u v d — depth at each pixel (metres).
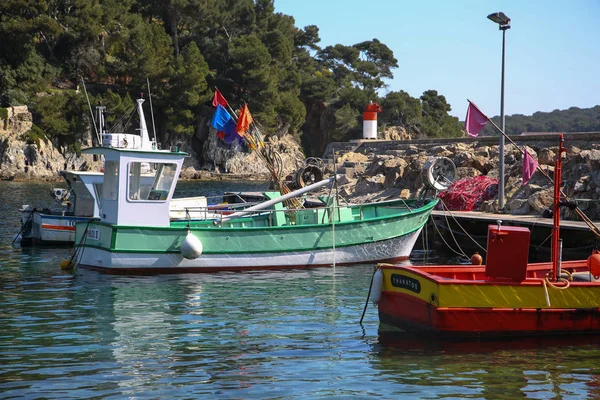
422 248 25.80
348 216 22.03
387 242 21.48
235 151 103.44
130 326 13.20
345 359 11.09
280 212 21.67
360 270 20.03
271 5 120.19
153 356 11.21
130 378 10.07
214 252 19.33
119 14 98.00
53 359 11.01
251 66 101.88
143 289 16.95
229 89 104.62
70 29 95.75
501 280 12.05
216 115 24.42
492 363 10.86
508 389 9.64
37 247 24.70
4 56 88.50
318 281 18.19
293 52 126.62
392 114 129.00
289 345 11.91
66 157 88.06
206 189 67.44
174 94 97.19
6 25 87.00
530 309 12.15
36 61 89.50
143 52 95.19
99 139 26.56
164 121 100.50
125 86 98.69
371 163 41.28
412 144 48.81
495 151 33.94
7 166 81.19
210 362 10.89
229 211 25.08
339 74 140.00
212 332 12.79
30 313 14.29
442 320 11.82
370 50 150.88
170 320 13.73
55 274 19.02
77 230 20.28
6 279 18.23
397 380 10.02
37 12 90.56
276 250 19.89
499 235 11.91
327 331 12.87
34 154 82.81
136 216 19.28
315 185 21.80
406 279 12.60
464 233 24.62
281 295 16.30
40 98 87.81
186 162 103.06
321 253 20.45
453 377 10.16
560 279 12.41
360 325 13.34
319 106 126.12
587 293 12.40
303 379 10.05
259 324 13.41
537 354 11.37
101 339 12.25
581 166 26.03
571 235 21.06
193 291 16.72
